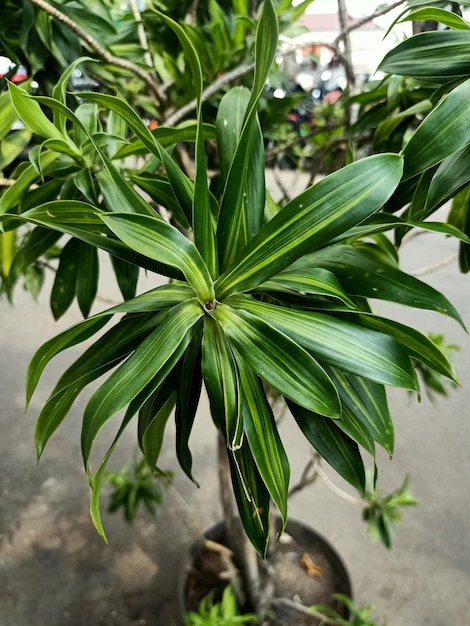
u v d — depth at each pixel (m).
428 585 1.10
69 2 0.68
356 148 0.79
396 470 1.31
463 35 0.42
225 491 0.88
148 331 0.39
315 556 1.05
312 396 0.33
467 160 0.40
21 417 1.56
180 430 0.40
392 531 0.90
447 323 1.60
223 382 0.35
